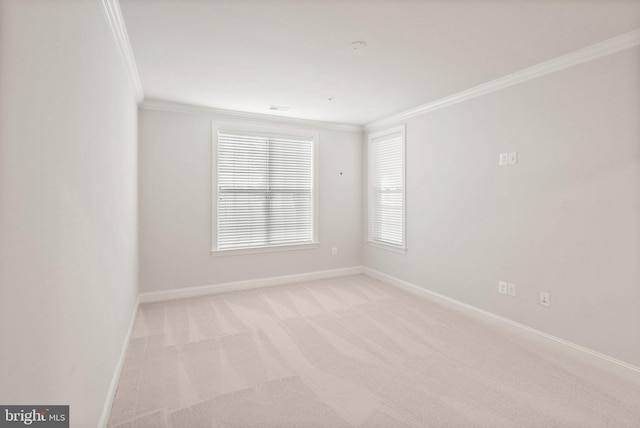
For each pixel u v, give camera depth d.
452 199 3.70
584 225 2.53
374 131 5.02
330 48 2.50
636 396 2.10
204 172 4.18
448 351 2.71
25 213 0.88
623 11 1.97
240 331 3.11
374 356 2.63
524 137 2.94
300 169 4.85
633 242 2.27
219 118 4.25
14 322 0.82
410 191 4.32
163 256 3.99
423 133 4.09
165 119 3.95
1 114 0.75
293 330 3.14
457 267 3.65
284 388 2.20
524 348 2.76
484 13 2.01
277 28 2.21
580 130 2.54
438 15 2.04
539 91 2.81
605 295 2.41
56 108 1.10
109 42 1.96
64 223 1.18
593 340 2.49
